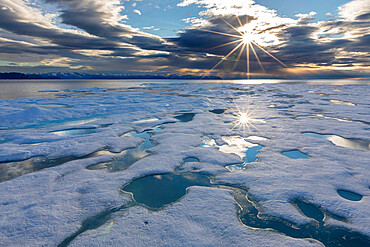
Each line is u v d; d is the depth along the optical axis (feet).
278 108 54.44
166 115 45.91
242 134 29.78
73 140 26.63
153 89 140.36
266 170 17.76
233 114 46.50
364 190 14.21
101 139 27.14
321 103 63.46
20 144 25.39
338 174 16.49
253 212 12.58
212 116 43.78
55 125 36.29
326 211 12.34
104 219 11.87
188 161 20.72
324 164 18.51
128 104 60.59
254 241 10.08
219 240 10.14
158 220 11.71
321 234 10.68
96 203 13.32
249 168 18.40
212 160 20.48
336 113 45.55
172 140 27.04
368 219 11.39
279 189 14.57
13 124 36.55
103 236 10.41
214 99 77.10
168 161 20.17
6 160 20.42
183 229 10.91
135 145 25.36
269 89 137.28
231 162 20.06
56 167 18.67
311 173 16.88
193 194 14.42
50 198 13.65
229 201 13.53
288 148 23.41
